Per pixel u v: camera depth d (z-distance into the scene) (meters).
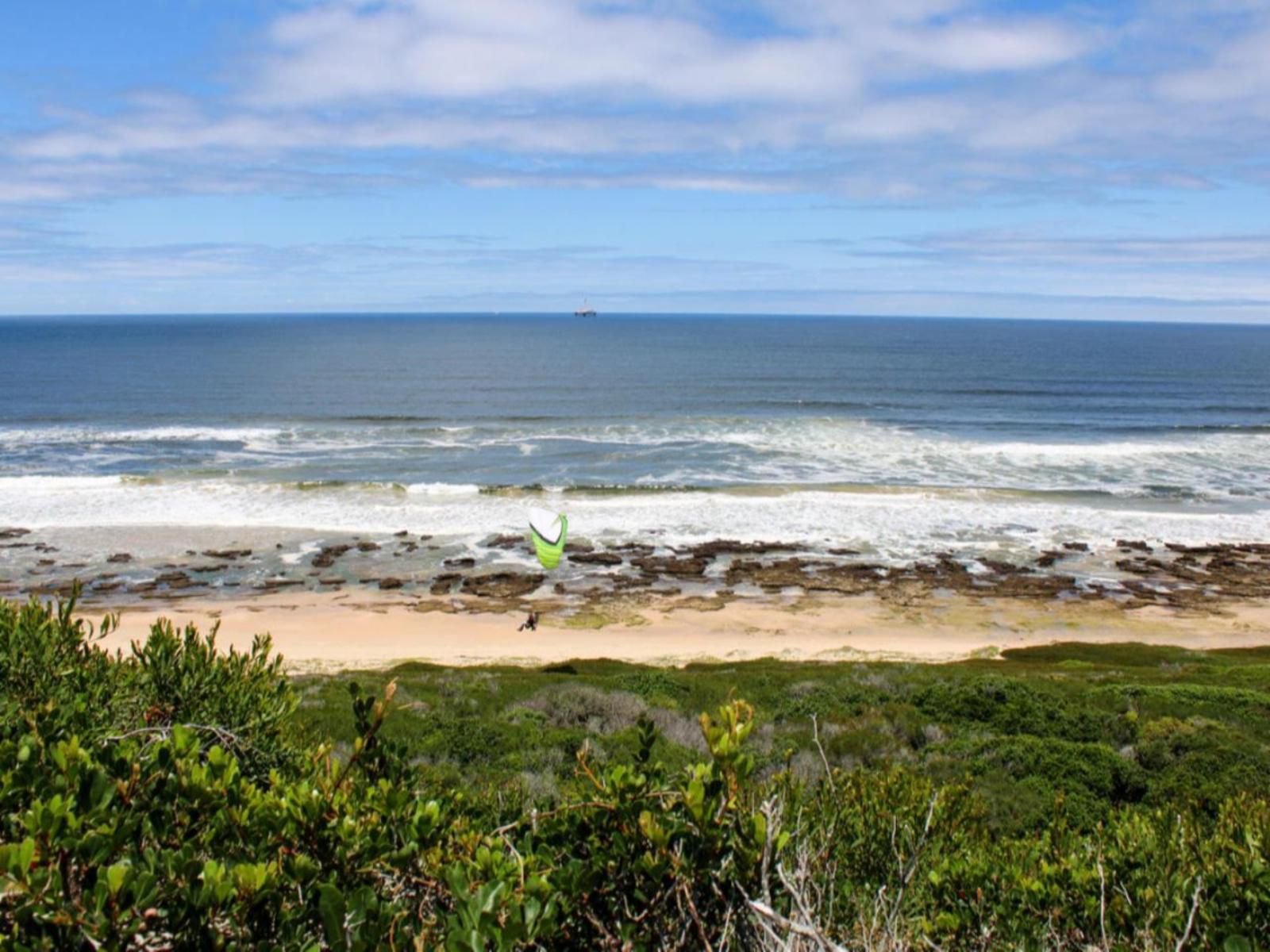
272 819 3.44
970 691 16.20
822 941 2.96
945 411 75.44
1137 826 5.80
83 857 2.88
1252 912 4.53
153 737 5.09
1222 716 15.72
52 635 7.18
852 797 5.92
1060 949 4.25
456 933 2.75
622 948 3.13
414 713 15.97
